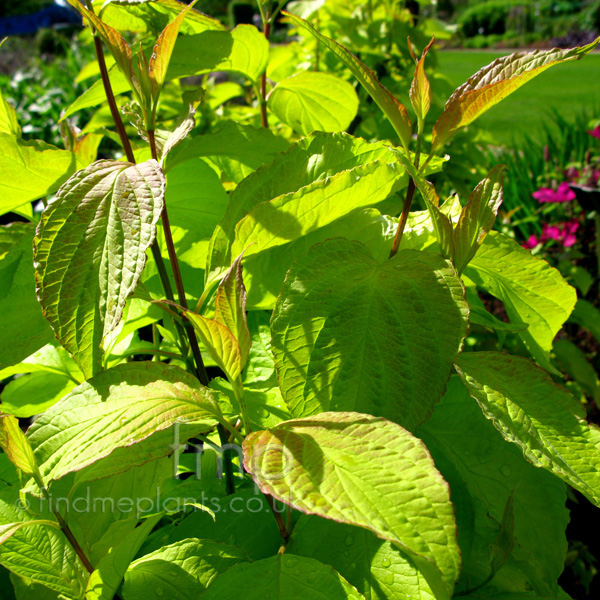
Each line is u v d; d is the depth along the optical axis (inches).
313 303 14.4
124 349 18.3
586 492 12.6
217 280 16.0
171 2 17.9
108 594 14.5
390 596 13.5
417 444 12.0
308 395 13.9
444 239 15.0
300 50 41.4
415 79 15.1
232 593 13.3
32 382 19.2
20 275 16.9
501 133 141.6
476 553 16.3
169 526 17.6
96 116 24.6
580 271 42.7
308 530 14.7
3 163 15.7
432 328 13.8
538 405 14.1
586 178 54.5
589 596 31.8
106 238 13.4
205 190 19.6
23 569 15.2
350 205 15.6
